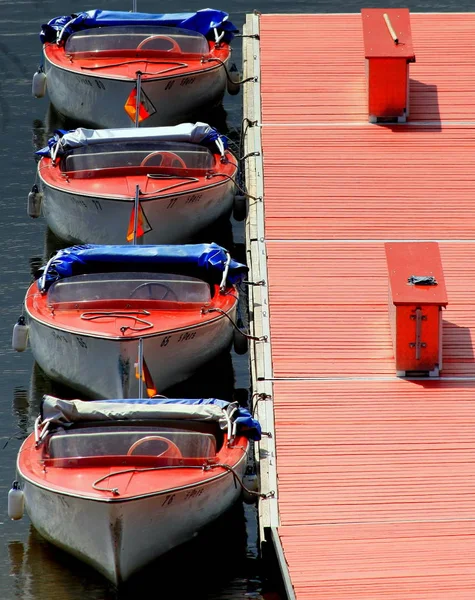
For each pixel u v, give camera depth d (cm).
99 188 6234
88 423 4909
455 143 6762
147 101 7088
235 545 4834
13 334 5666
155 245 5791
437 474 4794
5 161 7231
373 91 6856
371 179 6494
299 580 4228
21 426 5441
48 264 5728
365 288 5784
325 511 4609
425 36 7688
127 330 5334
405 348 5278
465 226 6172
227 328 5603
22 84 7956
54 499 4544
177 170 6362
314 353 5425
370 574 4266
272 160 6631
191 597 4572
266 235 6112
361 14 7231
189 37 7275
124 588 4616
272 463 4844
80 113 7275
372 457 4875
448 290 5766
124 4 8781
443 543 4438
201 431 4969
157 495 4494
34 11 8731
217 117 7606
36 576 4656
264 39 7688
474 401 5175
